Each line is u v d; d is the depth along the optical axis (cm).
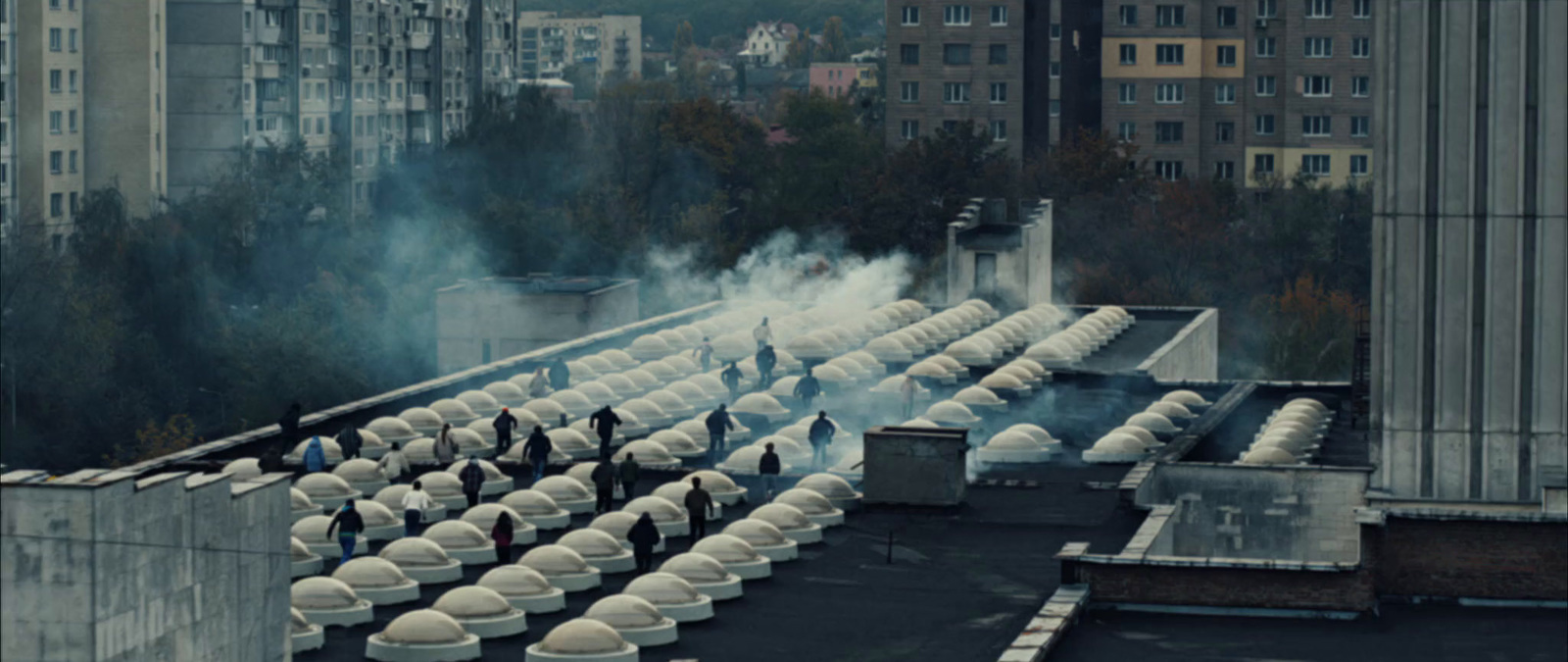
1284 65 16975
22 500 2764
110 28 14638
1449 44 4016
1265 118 17100
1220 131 17188
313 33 16550
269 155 14788
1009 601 4147
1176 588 3978
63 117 14350
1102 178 15788
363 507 4678
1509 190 4022
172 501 2952
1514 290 4044
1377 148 4100
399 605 3997
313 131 16650
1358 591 3909
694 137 18925
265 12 15775
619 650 3562
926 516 5006
